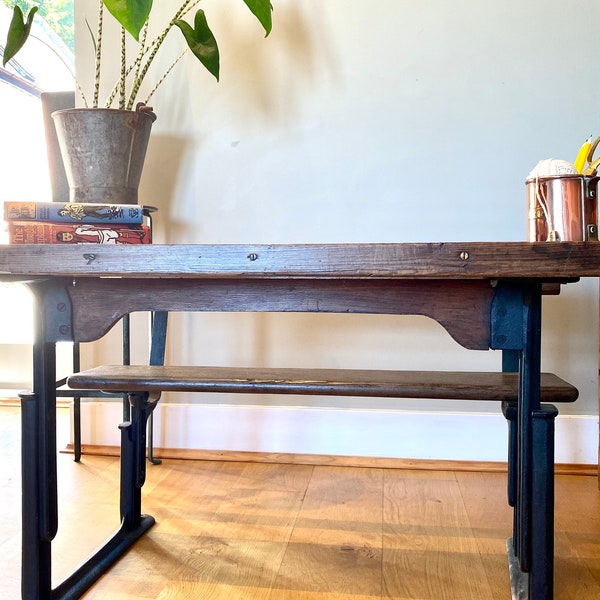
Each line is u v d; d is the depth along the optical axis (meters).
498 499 1.76
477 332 1.11
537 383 1.09
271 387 1.29
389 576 1.32
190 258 1.02
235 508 1.69
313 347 2.11
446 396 1.25
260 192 2.10
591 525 1.58
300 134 2.07
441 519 1.62
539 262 0.94
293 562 1.38
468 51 1.99
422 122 2.02
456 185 2.01
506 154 1.99
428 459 2.05
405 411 2.07
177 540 1.49
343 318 2.09
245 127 2.10
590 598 1.23
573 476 1.96
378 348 2.08
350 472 1.99
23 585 1.17
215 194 2.12
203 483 1.88
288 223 2.09
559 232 1.09
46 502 1.17
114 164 1.69
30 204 1.28
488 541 1.49
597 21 1.94
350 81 2.04
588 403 2.00
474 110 2.00
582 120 1.96
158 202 2.15
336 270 0.99
